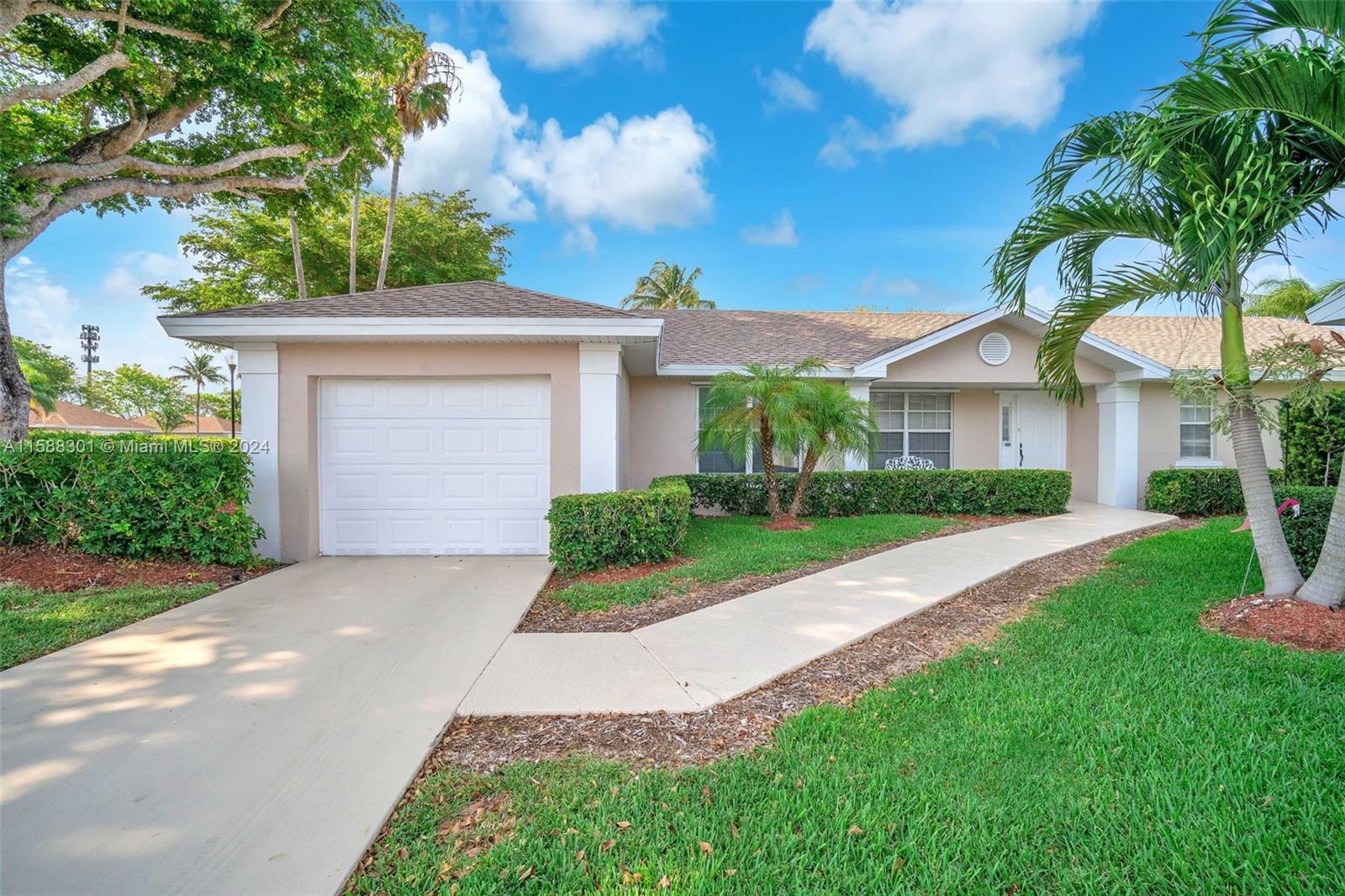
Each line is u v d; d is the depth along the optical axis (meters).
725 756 2.87
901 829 2.31
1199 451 12.06
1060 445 13.05
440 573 6.48
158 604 5.20
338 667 3.91
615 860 2.15
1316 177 4.41
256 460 7.05
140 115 9.59
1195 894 1.95
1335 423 7.09
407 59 15.64
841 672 3.88
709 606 5.26
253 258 23.16
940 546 7.70
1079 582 5.81
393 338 6.82
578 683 3.66
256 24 9.46
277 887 2.02
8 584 5.49
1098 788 2.52
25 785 2.59
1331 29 3.81
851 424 8.78
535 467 7.43
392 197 21.38
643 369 10.44
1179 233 4.08
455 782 2.66
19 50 8.96
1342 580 4.27
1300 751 2.73
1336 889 1.95
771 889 2.00
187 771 2.71
